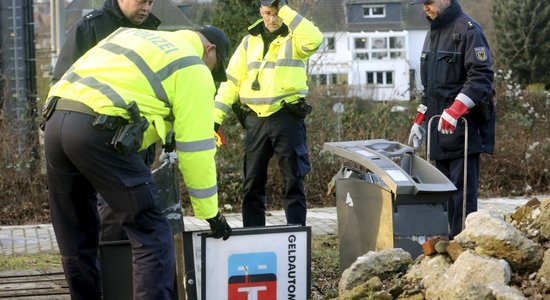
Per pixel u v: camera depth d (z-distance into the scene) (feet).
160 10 43.93
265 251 18.40
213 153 17.28
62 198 18.11
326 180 40.52
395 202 19.85
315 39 25.02
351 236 21.47
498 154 43.32
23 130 39.86
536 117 46.57
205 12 58.70
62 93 17.10
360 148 21.84
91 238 18.71
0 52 42.83
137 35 17.63
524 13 93.66
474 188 24.39
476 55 23.84
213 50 18.42
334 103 44.80
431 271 18.21
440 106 24.76
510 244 17.19
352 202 21.29
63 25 49.55
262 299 18.48
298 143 25.75
